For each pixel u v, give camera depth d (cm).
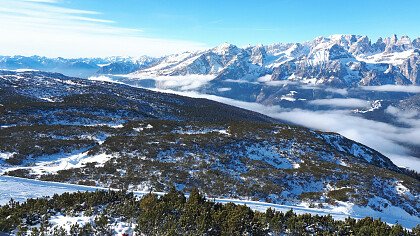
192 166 3681
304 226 1792
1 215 1648
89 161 3791
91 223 1650
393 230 1800
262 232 1708
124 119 6950
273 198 2998
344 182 3525
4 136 4381
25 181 2506
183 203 2009
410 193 3541
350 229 1823
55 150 4041
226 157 4128
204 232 1655
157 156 3966
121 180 3100
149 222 1636
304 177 3650
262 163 4138
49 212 1781
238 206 1962
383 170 4531
